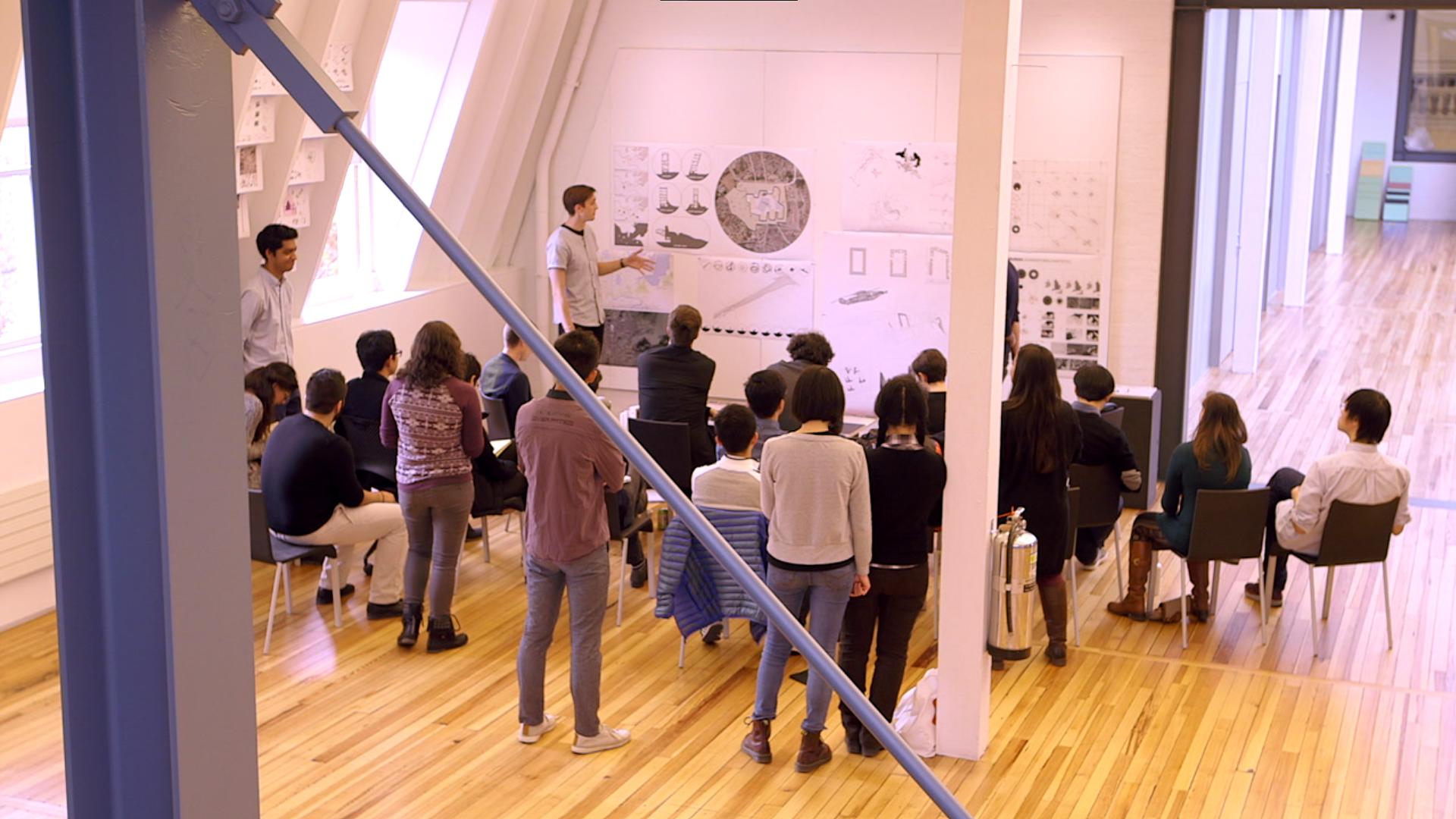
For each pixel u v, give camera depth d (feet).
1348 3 28.71
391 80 31.83
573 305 32.53
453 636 22.49
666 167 34.40
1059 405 21.24
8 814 16.76
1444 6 28.04
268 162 27.07
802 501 17.44
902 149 32.48
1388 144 82.12
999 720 20.12
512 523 29.55
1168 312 31.27
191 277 6.04
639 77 34.24
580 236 32.37
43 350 5.91
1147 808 17.48
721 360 34.86
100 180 5.88
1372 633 23.70
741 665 22.15
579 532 18.11
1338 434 36.14
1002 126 16.97
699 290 34.71
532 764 18.58
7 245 23.45
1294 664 22.34
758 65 33.30
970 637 18.51
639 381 25.58
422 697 20.67
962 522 18.26
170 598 6.02
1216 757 18.93
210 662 6.26
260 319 26.04
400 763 18.56
